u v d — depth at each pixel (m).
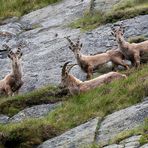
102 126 33.78
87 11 56.44
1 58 51.91
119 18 52.06
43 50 50.41
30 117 39.28
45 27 56.31
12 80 44.09
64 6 60.19
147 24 48.78
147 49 43.03
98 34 50.00
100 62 43.62
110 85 38.78
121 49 43.47
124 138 31.00
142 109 33.72
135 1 54.41
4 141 35.66
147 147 28.92
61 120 37.03
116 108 36.00
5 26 58.91
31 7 63.16
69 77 40.38
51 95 41.28
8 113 40.75
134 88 36.88
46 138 35.50
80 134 33.72
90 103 37.59
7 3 64.56
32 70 46.94
